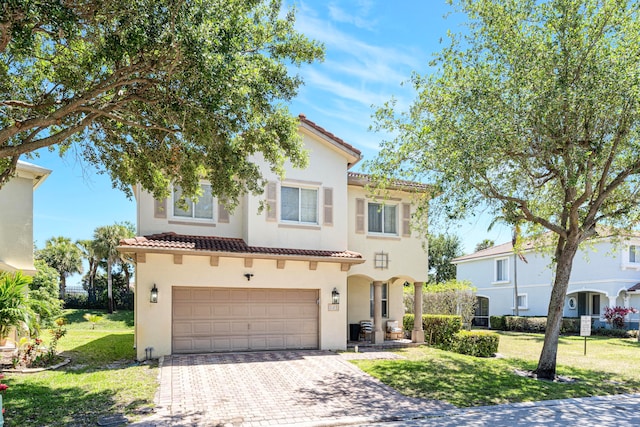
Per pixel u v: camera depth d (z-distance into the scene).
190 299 15.67
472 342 18.23
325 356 15.68
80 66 10.78
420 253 20.17
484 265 38.84
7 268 17.64
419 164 13.51
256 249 16.17
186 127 9.82
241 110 9.91
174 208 16.42
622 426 9.30
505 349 20.66
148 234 15.92
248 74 9.08
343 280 17.67
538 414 10.11
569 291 32.22
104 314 40.25
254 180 12.11
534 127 12.17
